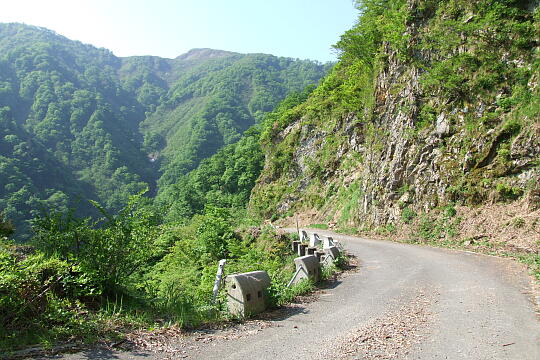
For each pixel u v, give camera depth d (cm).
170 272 1709
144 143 16788
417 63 2338
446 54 2184
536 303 732
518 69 1847
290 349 527
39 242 736
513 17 1941
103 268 712
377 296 855
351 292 909
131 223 767
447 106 2091
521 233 1485
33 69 18625
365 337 575
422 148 2159
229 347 534
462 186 1875
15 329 536
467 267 1154
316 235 1705
